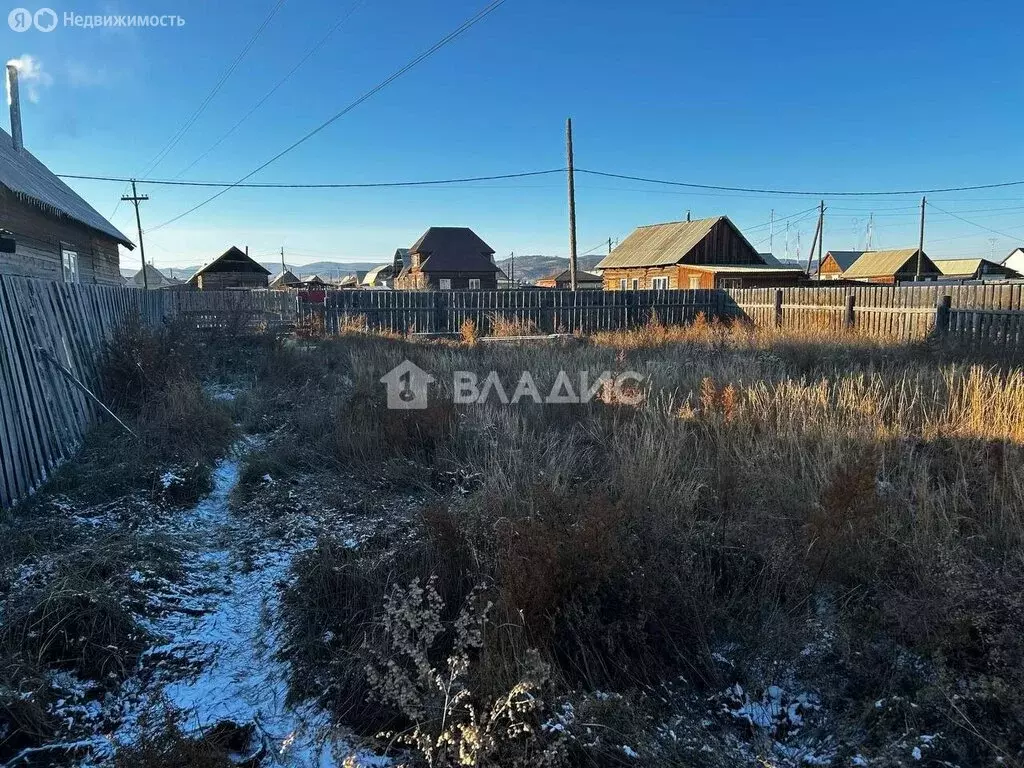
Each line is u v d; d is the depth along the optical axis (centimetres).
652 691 265
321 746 244
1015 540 343
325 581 339
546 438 571
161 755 217
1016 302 1129
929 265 5262
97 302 789
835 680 265
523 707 222
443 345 1428
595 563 287
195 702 268
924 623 274
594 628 279
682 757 224
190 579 371
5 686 251
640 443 501
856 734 236
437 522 352
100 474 514
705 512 412
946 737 226
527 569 288
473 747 203
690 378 780
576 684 271
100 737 247
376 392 731
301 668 289
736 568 337
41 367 546
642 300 2083
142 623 314
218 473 571
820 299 1628
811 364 983
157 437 603
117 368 739
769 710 255
